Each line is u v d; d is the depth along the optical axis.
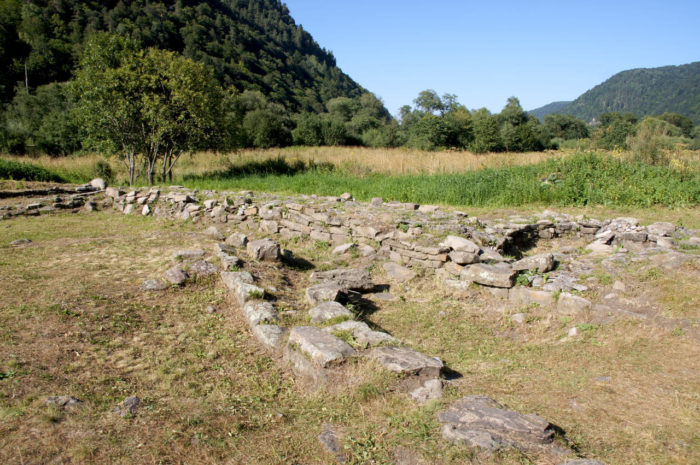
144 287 5.24
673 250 6.39
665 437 2.76
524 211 10.59
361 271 6.16
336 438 2.86
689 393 3.25
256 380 3.61
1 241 7.41
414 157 20.72
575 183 12.02
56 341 3.91
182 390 3.39
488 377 3.80
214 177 17.06
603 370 3.78
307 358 3.62
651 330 4.34
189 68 15.55
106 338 4.08
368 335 3.93
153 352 3.95
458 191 11.80
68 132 24.17
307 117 39.47
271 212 8.99
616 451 2.66
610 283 5.41
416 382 3.45
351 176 16.31
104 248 6.99
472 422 2.86
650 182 12.16
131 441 2.73
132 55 15.27
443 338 4.71
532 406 3.24
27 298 4.78
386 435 2.86
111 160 18.72
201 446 2.73
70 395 3.16
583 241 8.30
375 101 88.56
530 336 4.73
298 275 6.29
